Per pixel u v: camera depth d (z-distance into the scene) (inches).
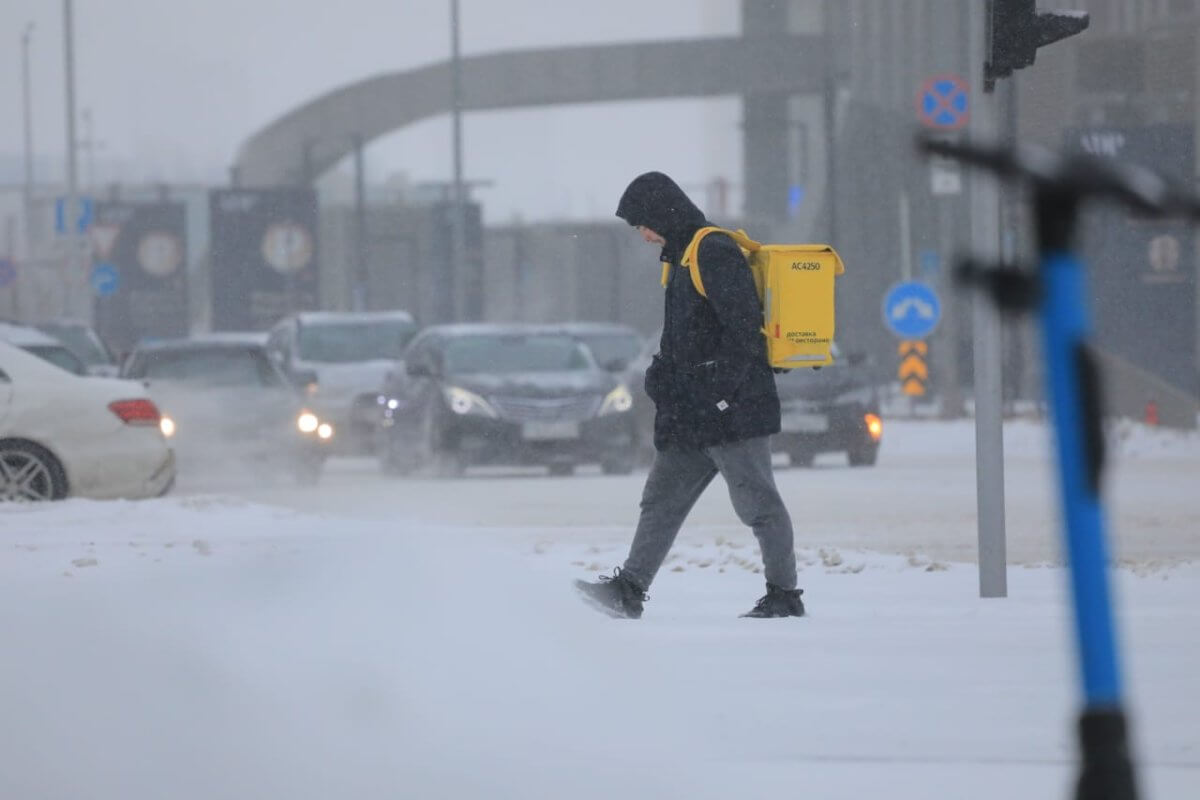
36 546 1208.2
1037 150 195.5
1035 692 575.2
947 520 1656.0
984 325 936.3
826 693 570.9
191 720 400.8
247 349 2383.1
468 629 464.4
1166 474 2279.8
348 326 3112.7
